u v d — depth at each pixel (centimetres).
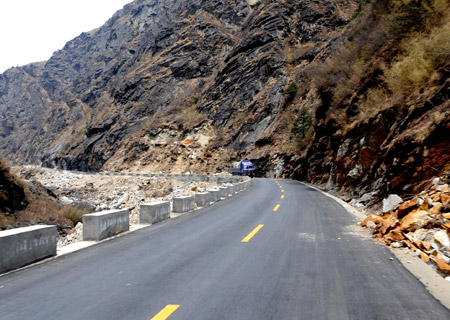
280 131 5559
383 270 547
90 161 9831
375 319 368
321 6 7431
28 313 399
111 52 18762
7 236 577
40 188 2855
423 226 709
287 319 371
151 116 8900
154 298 443
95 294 461
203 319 374
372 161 1681
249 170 5053
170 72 9550
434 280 497
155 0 19988
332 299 428
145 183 4584
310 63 5922
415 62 1517
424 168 1012
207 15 10544
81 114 15475
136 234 914
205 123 7312
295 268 567
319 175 3300
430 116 1110
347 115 2528
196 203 1555
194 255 673
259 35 7594
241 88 7206
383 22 2527
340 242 761
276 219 1116
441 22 1700
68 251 714
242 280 511
